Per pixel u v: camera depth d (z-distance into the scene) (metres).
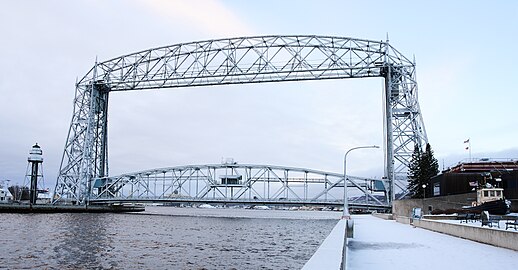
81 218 91.81
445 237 28.55
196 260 35.50
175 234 61.75
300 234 64.69
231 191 110.12
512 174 59.19
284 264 33.53
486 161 78.06
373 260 16.73
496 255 18.31
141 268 31.52
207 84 101.44
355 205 90.75
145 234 60.41
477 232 24.94
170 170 115.06
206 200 106.19
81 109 108.19
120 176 112.56
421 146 87.06
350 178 96.31
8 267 31.19
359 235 30.48
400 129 88.69
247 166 110.88
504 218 35.44
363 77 95.38
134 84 106.94
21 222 74.25
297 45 96.62
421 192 80.50
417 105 89.00
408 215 68.44
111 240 50.91
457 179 66.38
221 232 67.62
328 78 95.94
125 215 117.12
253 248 44.66
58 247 43.00
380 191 92.81
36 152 110.06
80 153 107.62
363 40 94.31
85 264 33.03
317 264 7.07
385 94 93.38
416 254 18.72
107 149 113.12
